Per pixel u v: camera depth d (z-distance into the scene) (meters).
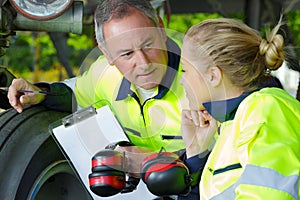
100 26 2.88
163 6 4.77
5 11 3.51
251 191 2.22
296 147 2.30
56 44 6.93
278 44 2.48
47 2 3.34
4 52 3.65
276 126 2.34
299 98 3.82
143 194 3.04
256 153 2.28
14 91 3.31
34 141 3.27
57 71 10.75
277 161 2.25
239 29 2.53
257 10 7.00
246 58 2.48
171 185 2.59
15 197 3.15
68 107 3.54
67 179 3.37
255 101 2.42
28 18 3.40
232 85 2.51
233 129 2.44
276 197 2.20
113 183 2.77
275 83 2.60
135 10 2.84
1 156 3.23
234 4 7.16
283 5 4.23
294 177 2.22
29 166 3.20
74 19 3.65
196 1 7.55
